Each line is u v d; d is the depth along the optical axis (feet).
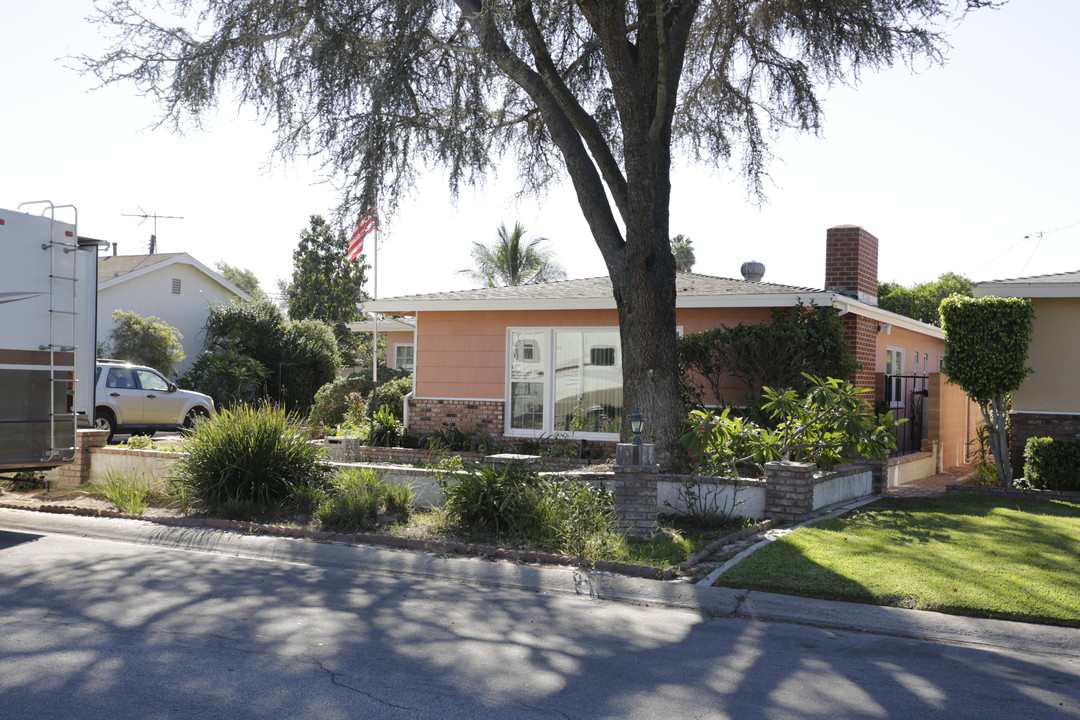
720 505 34.06
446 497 32.83
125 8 40.29
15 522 34.06
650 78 38.88
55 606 21.02
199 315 100.17
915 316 116.57
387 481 37.04
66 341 34.91
